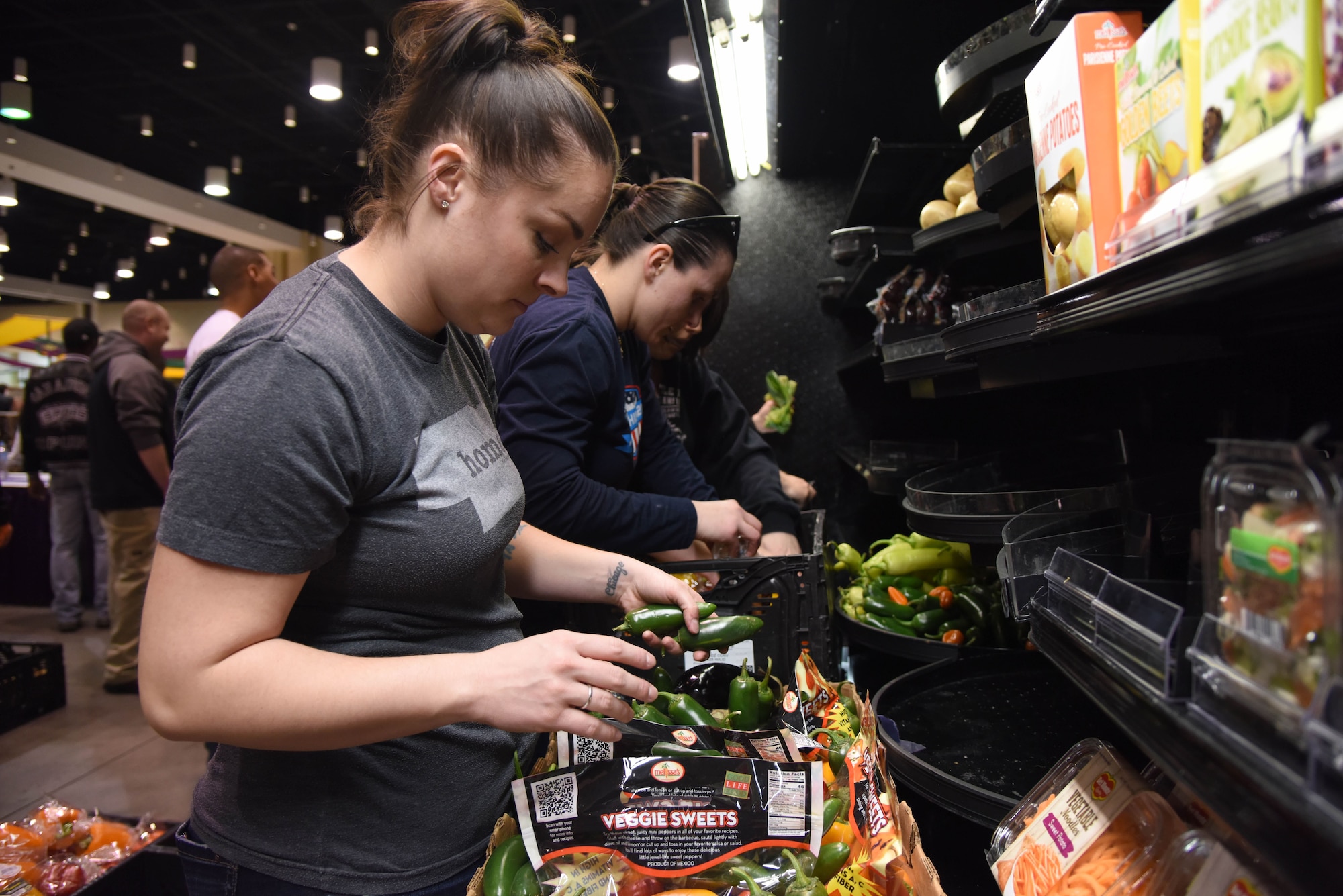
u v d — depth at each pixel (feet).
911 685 5.13
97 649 16.17
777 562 4.91
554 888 3.11
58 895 6.27
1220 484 1.85
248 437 2.61
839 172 12.41
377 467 2.97
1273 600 1.60
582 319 5.06
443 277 3.00
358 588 3.11
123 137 33.55
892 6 6.52
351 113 32.42
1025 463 5.47
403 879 3.22
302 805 3.15
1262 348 3.35
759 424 12.23
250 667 2.64
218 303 60.59
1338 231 1.35
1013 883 3.05
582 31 26.61
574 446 4.96
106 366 13.14
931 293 7.02
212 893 3.26
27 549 20.03
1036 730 4.52
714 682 4.89
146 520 13.42
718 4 6.69
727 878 3.14
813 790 3.15
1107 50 2.39
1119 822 2.78
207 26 25.09
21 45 26.37
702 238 5.49
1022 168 3.52
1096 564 2.66
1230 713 1.68
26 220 43.01
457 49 2.82
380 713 2.74
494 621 3.56
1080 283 2.45
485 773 3.44
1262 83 1.57
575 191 2.89
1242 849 2.06
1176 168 1.95
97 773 10.69
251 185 41.09
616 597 4.40
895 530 12.34
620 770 3.19
